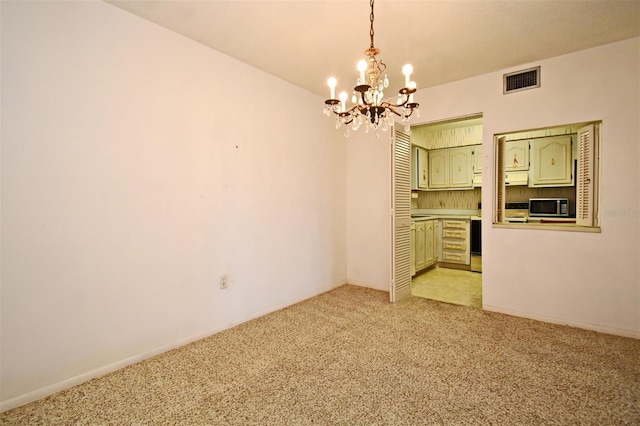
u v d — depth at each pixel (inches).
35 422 62.0
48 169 69.9
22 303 67.2
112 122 79.5
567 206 169.9
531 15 82.7
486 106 121.7
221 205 105.1
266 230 121.2
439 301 136.6
